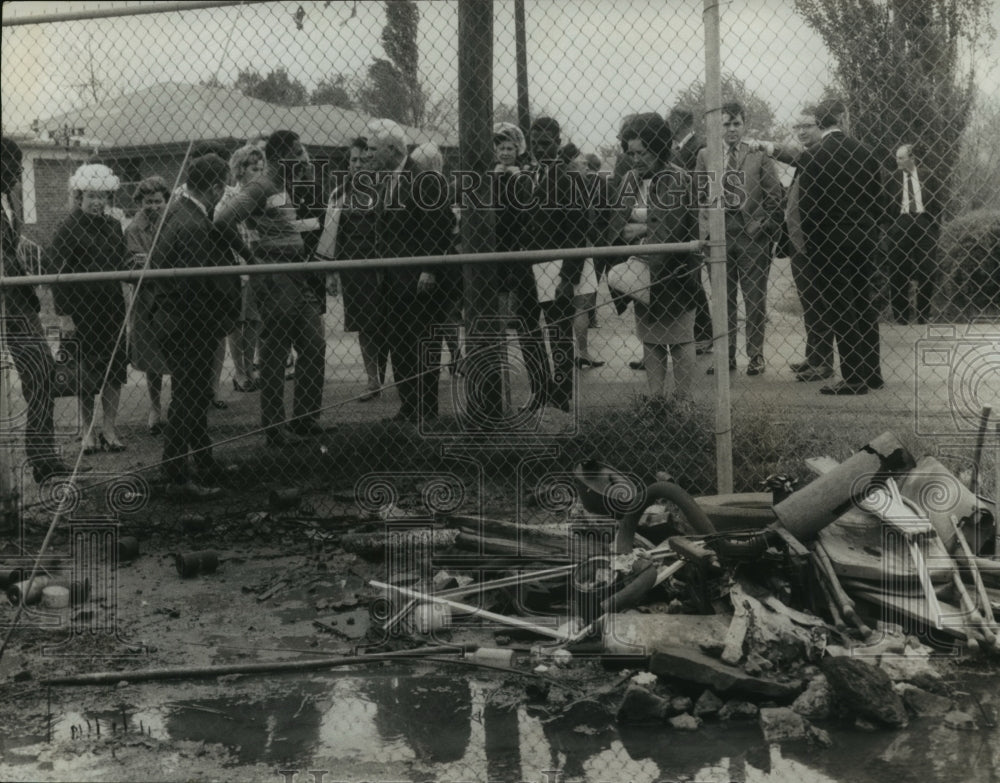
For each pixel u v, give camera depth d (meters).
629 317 11.38
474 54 7.64
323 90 9.30
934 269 9.83
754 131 9.82
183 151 9.58
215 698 5.04
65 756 4.52
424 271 8.36
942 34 9.49
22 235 8.82
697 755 4.36
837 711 4.65
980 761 4.22
